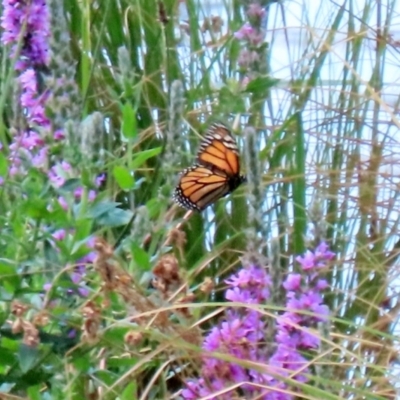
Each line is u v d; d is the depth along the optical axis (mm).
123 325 4699
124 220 4715
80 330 4707
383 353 4934
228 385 4730
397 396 4832
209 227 5004
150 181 4996
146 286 4770
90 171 4711
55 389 4719
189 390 4750
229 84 4934
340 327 5023
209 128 4941
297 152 5008
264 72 4926
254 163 4746
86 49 4984
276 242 4746
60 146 4762
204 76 5023
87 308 4680
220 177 4848
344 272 5055
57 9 4777
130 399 4703
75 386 4738
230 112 4969
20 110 4812
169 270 4727
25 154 4738
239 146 4988
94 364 4746
